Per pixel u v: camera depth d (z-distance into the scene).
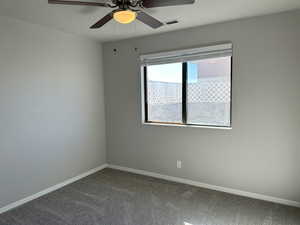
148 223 2.30
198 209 2.55
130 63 3.62
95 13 2.44
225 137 2.93
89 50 3.63
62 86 3.21
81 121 3.55
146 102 3.67
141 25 2.88
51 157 3.09
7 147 2.58
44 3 2.16
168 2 1.71
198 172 3.19
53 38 3.04
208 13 2.48
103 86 3.96
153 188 3.15
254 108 2.71
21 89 2.69
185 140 3.26
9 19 2.54
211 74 3.06
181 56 3.15
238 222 2.29
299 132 2.50
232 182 2.94
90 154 3.75
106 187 3.20
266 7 2.33
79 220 2.36
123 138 3.86
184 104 3.30
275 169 2.66
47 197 2.90
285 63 2.50
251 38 2.65
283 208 2.54
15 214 2.49
